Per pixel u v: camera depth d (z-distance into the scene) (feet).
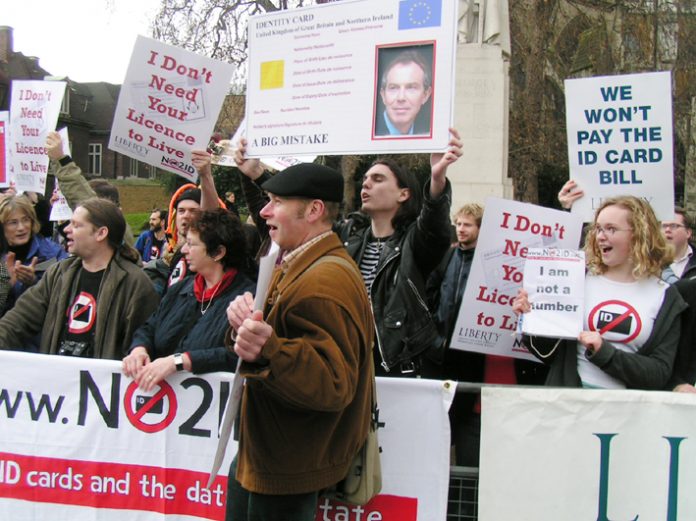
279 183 8.15
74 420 10.78
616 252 10.22
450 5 10.94
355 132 11.62
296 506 7.92
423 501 9.72
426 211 10.82
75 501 10.78
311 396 7.06
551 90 74.79
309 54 11.98
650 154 12.16
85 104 167.63
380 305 11.31
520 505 9.46
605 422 9.29
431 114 11.05
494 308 11.82
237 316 7.07
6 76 133.28
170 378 10.47
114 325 11.73
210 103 14.02
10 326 12.17
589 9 79.05
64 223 25.11
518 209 11.76
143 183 144.87
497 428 9.53
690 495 9.09
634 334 10.00
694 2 66.13
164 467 10.51
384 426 9.85
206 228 10.86
